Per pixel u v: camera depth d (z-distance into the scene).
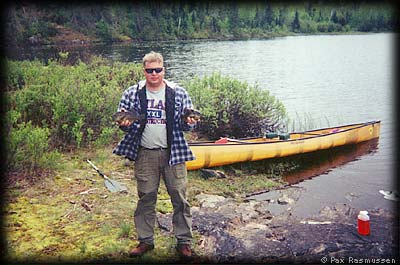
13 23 21.70
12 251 3.90
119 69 11.79
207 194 5.65
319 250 4.16
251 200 5.64
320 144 7.70
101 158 6.44
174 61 22.22
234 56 25.62
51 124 7.13
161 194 5.34
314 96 14.29
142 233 3.85
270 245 4.24
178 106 3.61
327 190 6.08
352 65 23.17
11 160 5.41
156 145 3.62
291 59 25.41
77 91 7.76
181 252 3.86
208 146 6.38
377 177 6.67
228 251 4.11
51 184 5.38
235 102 8.62
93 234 4.25
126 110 3.61
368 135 8.69
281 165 7.11
